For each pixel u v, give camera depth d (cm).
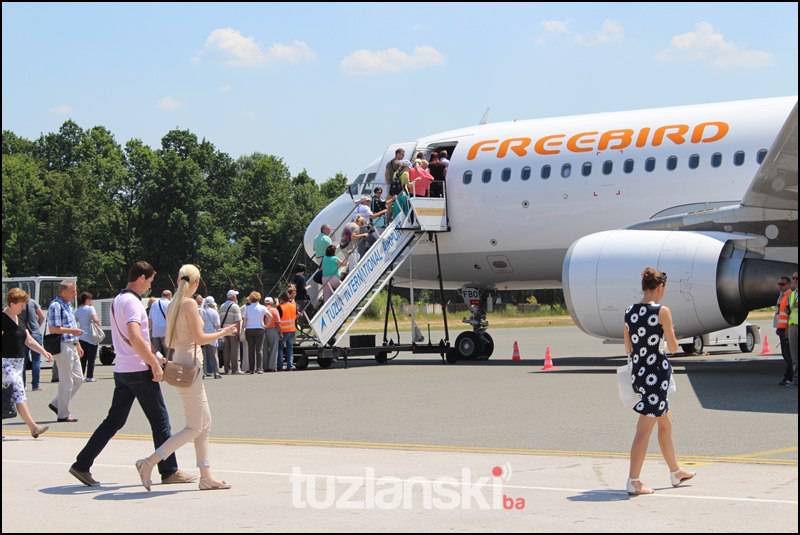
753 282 2178
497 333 5353
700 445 1177
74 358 1595
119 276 8912
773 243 2200
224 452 1190
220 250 9356
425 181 2838
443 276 2917
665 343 934
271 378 2397
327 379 2309
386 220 2928
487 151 2755
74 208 8775
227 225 10494
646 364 912
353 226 2864
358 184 3038
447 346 2898
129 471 1078
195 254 9138
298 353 2777
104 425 1002
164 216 9056
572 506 849
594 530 762
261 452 1185
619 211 2494
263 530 782
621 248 2248
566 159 2591
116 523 817
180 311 973
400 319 7200
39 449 1255
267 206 10638
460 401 1728
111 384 2328
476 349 2886
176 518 833
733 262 2188
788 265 2181
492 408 1608
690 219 2305
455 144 2862
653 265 2202
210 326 2441
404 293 8488
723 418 1423
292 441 1286
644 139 2488
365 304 2819
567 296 2294
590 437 1263
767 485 923
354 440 1287
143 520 827
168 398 1930
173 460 1005
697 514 809
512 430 1345
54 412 1727
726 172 2355
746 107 2414
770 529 752
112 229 9131
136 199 10112
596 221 2536
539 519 802
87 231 8844
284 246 10431
